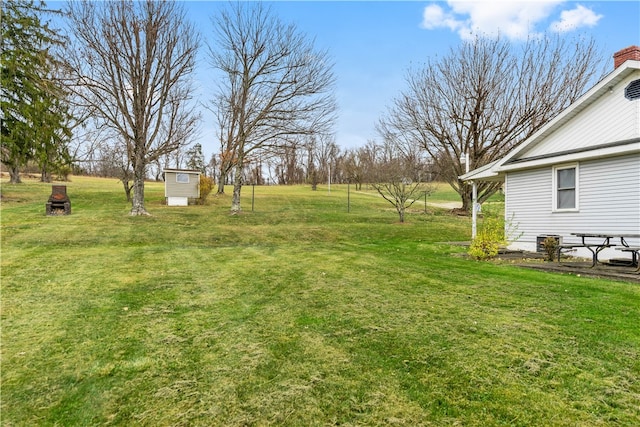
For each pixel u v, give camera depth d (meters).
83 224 13.60
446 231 16.05
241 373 3.03
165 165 35.59
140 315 4.45
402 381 2.89
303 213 21.28
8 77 17.84
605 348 3.42
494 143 21.84
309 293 5.50
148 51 15.71
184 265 7.71
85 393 2.74
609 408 2.52
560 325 4.03
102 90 15.62
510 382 2.86
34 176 39.72
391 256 9.35
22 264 7.33
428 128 23.09
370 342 3.63
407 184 22.50
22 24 18.31
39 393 2.73
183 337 3.78
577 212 9.55
